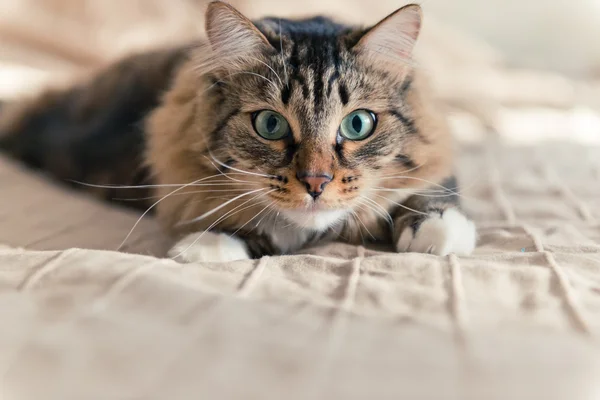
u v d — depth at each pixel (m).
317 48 0.36
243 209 0.36
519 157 0.55
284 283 0.28
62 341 0.24
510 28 1.10
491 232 0.37
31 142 0.52
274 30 0.37
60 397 0.22
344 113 0.35
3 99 0.57
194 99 0.37
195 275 0.29
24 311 0.25
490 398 0.21
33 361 0.23
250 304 0.26
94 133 0.49
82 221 0.40
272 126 0.35
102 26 0.78
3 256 0.30
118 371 0.23
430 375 0.22
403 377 0.22
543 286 0.28
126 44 0.75
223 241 0.34
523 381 0.22
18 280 0.27
